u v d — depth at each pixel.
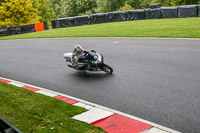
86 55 9.41
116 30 23.12
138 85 8.07
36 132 5.41
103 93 7.78
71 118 6.04
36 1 64.62
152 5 29.61
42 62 13.23
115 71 9.94
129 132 5.21
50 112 6.44
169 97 6.87
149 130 5.22
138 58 11.59
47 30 33.81
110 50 14.26
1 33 32.19
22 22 45.84
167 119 5.72
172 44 13.80
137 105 6.62
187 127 5.30
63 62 12.68
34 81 9.98
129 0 59.94
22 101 7.39
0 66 13.50
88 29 27.38
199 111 5.91
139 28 22.47
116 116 6.02
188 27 19.34
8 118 6.27
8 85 9.41
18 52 17.45
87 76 9.82
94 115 6.16
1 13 42.31
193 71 8.80
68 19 34.78
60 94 8.02
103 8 63.00
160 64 10.16
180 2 44.19
